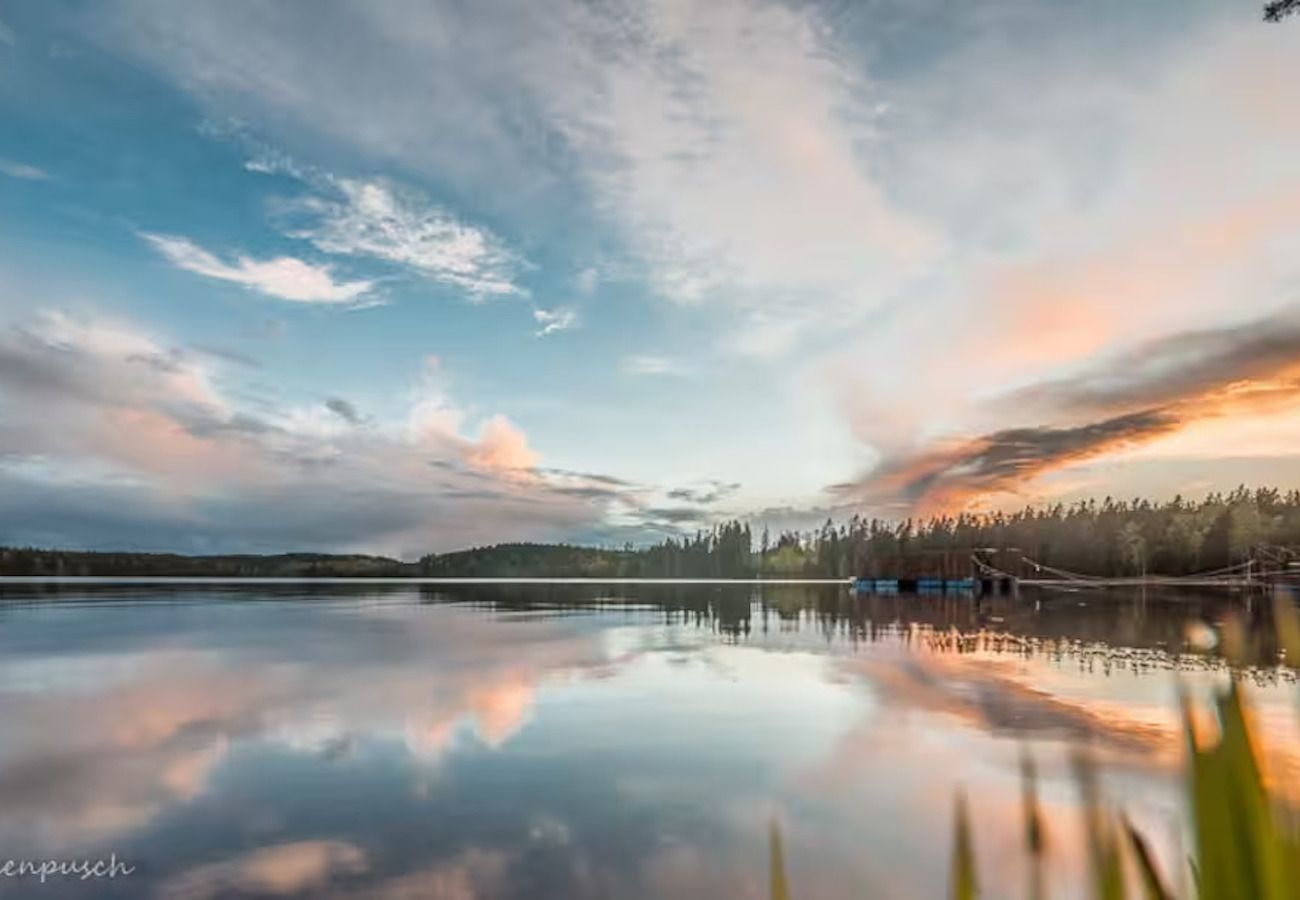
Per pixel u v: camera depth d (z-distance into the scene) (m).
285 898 7.80
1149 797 10.28
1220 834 0.83
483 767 12.27
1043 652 26.83
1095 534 139.12
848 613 53.59
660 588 131.75
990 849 8.70
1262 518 119.00
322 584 155.12
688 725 15.20
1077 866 7.91
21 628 39.69
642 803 10.54
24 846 9.10
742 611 57.12
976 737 13.96
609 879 8.23
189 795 10.96
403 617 49.72
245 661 25.59
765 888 8.05
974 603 66.81
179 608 59.50
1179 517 133.75
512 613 54.53
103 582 154.25
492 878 8.24
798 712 16.42
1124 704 16.88
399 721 15.71
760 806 10.40
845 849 8.96
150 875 8.33
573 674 22.25
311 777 11.80
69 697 18.89
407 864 8.58
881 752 13.02
